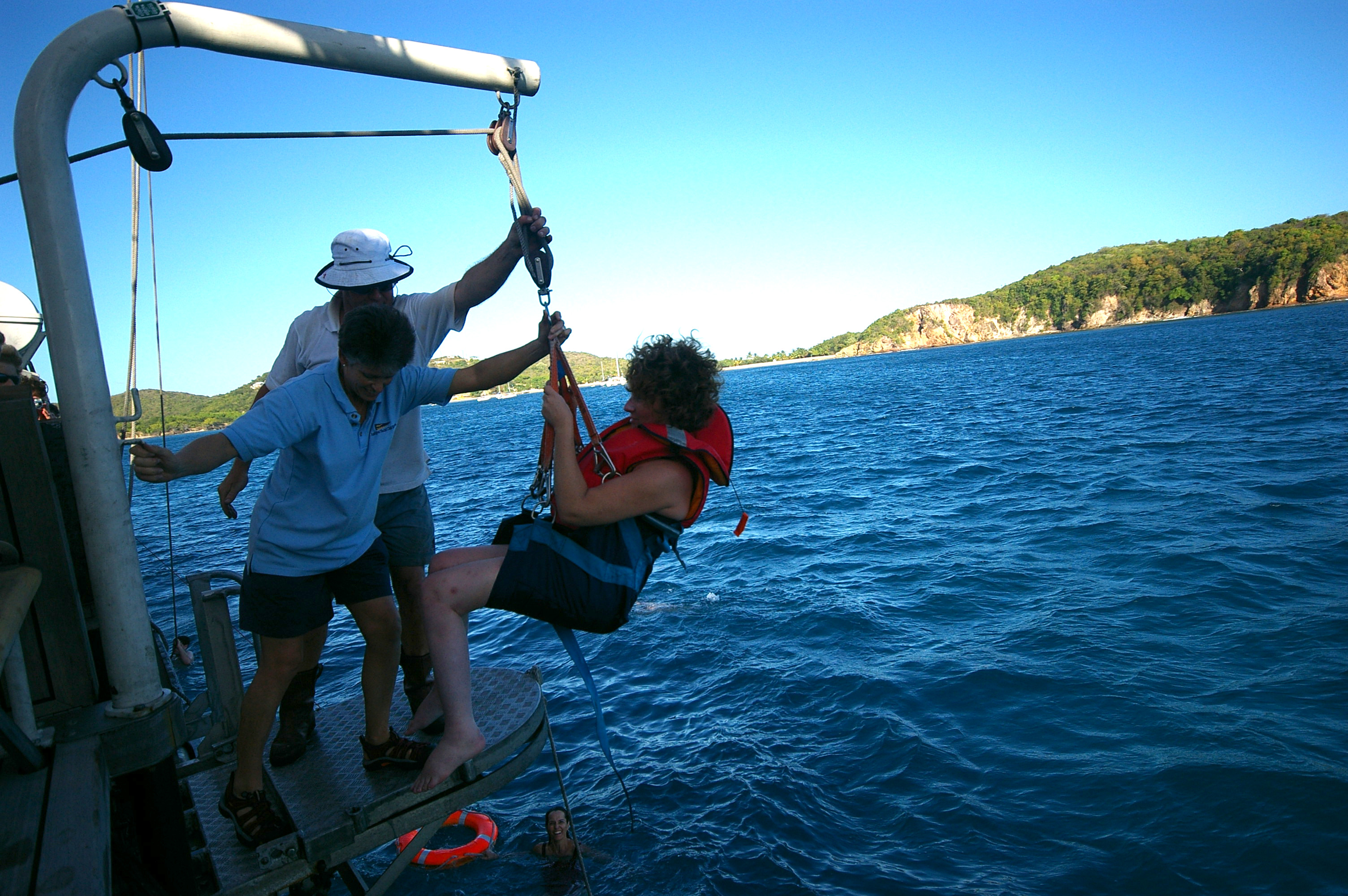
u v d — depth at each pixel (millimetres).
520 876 5906
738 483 21828
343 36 2645
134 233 3758
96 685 2598
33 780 2250
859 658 8688
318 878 3725
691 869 5699
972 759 6562
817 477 21734
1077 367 65812
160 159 2510
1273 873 4992
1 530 2432
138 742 2377
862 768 6652
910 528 14430
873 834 5863
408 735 2979
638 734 7676
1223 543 11281
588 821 6398
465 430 78688
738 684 8422
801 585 11484
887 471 21703
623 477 2420
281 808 2721
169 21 2346
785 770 6723
